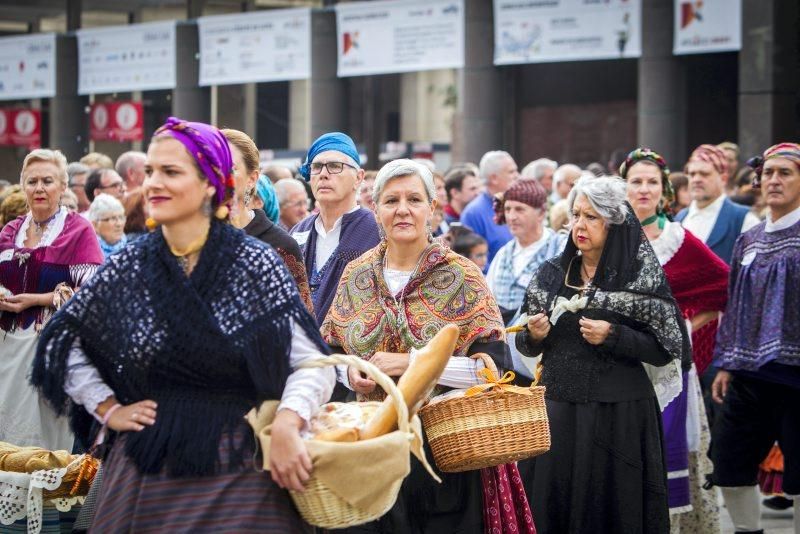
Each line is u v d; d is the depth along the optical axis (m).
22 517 7.51
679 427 9.21
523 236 11.18
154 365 5.18
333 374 5.42
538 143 31.53
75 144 32.81
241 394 5.25
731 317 9.61
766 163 9.51
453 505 6.77
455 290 6.87
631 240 8.17
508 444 6.36
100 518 5.19
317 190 8.87
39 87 32.94
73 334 5.28
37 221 9.41
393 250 7.08
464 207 15.28
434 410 6.41
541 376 8.23
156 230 5.36
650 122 24.19
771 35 22.52
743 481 9.62
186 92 30.36
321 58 28.12
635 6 23.80
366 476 5.13
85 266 9.31
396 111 41.97
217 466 5.16
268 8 35.84
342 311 7.10
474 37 25.81
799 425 9.38
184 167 5.21
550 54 24.41
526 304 8.42
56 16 39.97
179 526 5.09
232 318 5.18
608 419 8.03
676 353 8.07
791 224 9.48
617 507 7.98
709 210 11.80
